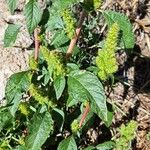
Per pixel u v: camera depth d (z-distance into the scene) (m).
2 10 0.44
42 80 0.30
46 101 0.28
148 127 0.42
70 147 0.29
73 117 0.33
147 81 0.45
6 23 0.43
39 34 0.29
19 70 0.42
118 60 0.46
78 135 0.31
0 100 0.41
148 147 0.40
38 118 0.27
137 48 0.47
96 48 0.42
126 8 0.49
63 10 0.26
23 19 0.43
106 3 0.48
